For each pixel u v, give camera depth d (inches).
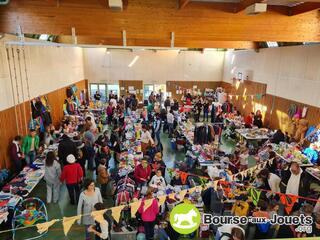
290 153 302.2
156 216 192.2
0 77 259.4
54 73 422.9
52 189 247.9
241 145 328.5
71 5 202.7
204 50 639.1
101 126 447.5
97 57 627.2
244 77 528.7
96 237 172.6
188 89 661.3
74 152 269.7
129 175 240.4
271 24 227.6
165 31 216.2
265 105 449.7
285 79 390.6
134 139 333.4
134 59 637.3
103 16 207.2
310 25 231.1
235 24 222.5
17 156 269.1
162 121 466.0
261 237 184.9
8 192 215.3
